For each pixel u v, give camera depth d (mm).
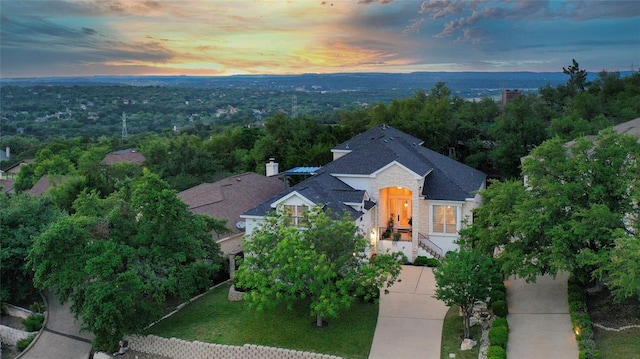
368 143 46031
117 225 34250
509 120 59531
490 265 28344
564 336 26922
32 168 89500
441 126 64312
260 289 28297
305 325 30984
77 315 32094
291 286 28906
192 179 65188
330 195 38469
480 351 26891
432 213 40844
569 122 56531
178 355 30297
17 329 37500
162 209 32969
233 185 50375
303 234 30109
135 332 30797
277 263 29344
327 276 27625
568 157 31141
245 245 31062
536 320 28719
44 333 35938
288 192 37938
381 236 42281
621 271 23516
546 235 28281
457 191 40500
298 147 65375
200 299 35812
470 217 39906
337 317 31641
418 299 33625
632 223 27938
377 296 32844
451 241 40562
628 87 81375
